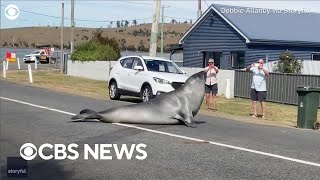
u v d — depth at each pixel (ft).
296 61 93.30
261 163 29.99
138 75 66.64
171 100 44.83
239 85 85.61
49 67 182.09
